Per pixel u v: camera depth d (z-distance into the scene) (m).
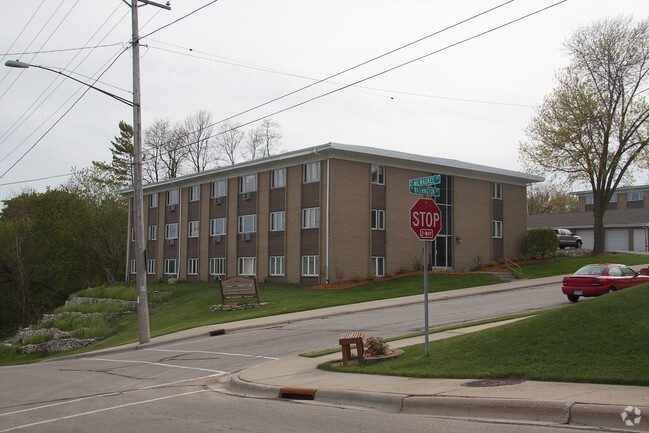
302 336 20.45
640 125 42.72
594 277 23.77
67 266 66.19
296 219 38.81
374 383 10.90
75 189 69.75
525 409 8.07
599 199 45.09
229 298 33.03
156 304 40.91
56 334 37.06
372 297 30.62
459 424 8.01
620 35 42.47
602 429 7.28
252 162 41.78
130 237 60.06
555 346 10.78
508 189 46.38
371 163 38.38
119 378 15.07
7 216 65.56
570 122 43.78
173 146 72.75
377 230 38.41
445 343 13.27
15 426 9.63
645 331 10.30
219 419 9.27
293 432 8.10
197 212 49.34
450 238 42.12
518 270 39.38
